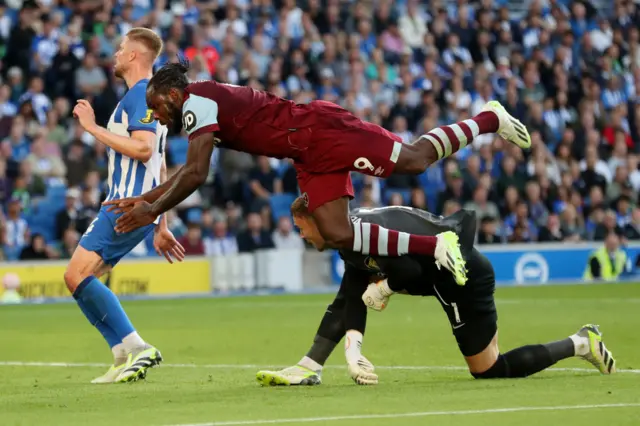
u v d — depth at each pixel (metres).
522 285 37.78
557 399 10.62
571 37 49.97
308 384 12.64
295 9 45.22
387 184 41.12
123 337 13.82
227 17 43.97
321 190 12.66
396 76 46.50
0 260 35.16
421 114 43.62
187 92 12.51
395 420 9.35
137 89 14.21
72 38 40.66
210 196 39.44
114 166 14.34
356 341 12.55
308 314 26.81
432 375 13.79
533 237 41.59
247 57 42.09
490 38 48.50
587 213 43.94
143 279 36.00
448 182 40.56
